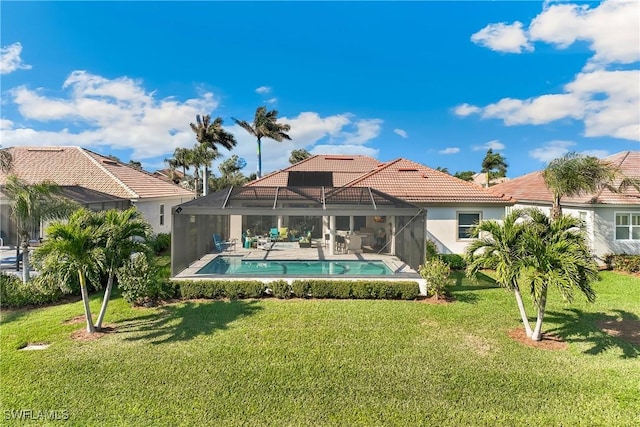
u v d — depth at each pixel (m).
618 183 21.06
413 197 21.19
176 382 7.10
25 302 12.12
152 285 12.19
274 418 5.96
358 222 24.19
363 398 6.58
